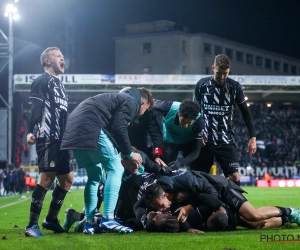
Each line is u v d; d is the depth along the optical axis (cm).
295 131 4306
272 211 656
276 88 3512
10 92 3153
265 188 3025
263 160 3912
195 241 517
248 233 593
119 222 680
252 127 830
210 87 819
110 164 625
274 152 3950
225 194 653
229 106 820
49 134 632
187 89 3462
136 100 643
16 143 3634
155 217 622
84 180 3403
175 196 642
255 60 5791
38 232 616
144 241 525
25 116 3938
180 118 698
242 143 4075
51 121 636
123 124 619
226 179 661
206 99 822
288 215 674
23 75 3244
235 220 653
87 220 639
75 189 3209
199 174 641
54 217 685
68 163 657
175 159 766
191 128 733
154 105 689
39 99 633
